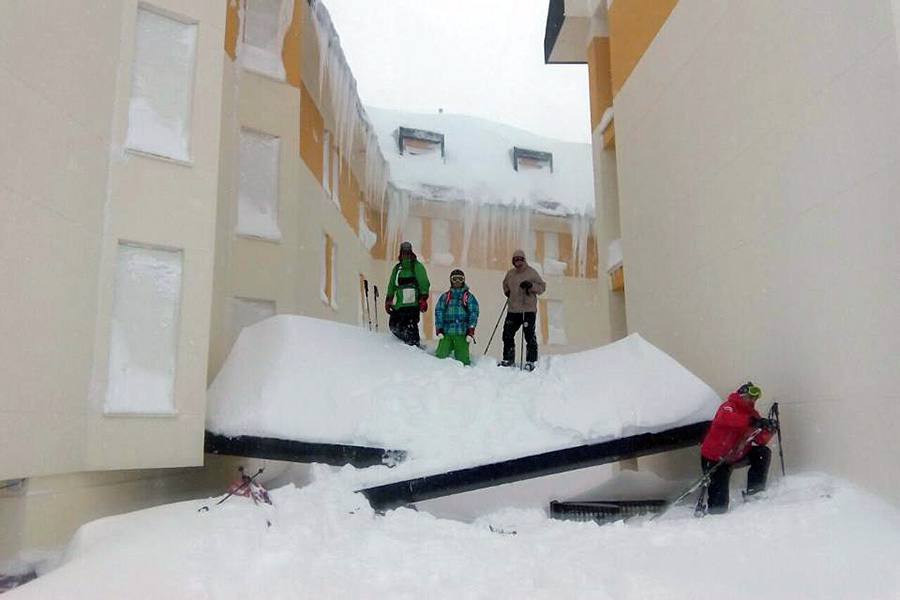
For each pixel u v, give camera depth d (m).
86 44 6.69
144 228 7.14
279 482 8.37
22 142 5.81
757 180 7.62
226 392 7.82
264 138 11.83
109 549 4.25
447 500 8.88
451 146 24.45
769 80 7.37
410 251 9.87
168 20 7.74
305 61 14.02
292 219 11.93
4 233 5.57
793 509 5.72
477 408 7.68
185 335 7.22
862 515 5.42
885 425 5.62
